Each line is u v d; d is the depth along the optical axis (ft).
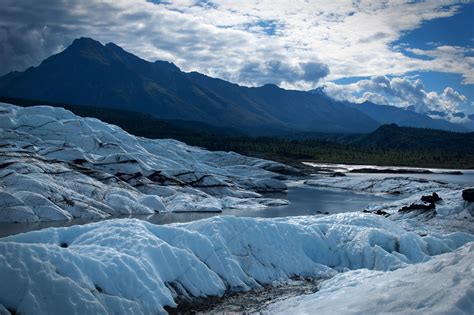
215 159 343.46
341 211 159.84
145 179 177.27
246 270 68.03
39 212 120.67
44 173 142.51
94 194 141.90
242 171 301.84
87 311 46.96
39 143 180.24
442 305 31.89
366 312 36.22
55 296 46.62
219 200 174.50
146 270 56.13
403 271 46.19
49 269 48.60
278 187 250.16
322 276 71.51
